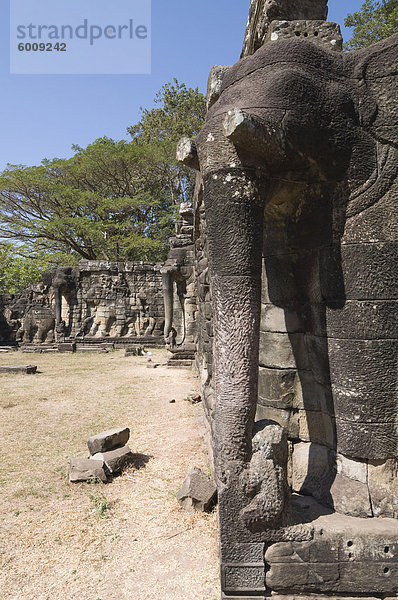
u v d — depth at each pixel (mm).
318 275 3199
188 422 7715
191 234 15852
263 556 2713
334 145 2912
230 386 2729
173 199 31031
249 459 2727
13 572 3361
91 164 27812
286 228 3518
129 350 19172
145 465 5637
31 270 27375
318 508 3062
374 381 2893
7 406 9031
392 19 15586
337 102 2908
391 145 2967
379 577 2682
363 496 2928
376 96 2979
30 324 22172
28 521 4160
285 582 2705
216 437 2799
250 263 2750
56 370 14617
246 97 2881
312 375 3463
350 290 2959
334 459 3205
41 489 4898
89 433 7051
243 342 2715
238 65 3111
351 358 2945
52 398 9883
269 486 2684
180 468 5516
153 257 30453
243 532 2703
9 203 27953
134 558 3545
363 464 2971
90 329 21688
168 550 3660
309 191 3225
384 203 2949
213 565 3430
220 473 2730
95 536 3885
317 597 2703
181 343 15672
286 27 3404
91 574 3336
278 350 3625
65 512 4352
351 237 2975
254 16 4230
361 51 3037
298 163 2934
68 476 5234
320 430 3404
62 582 3240
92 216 30438
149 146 27641
